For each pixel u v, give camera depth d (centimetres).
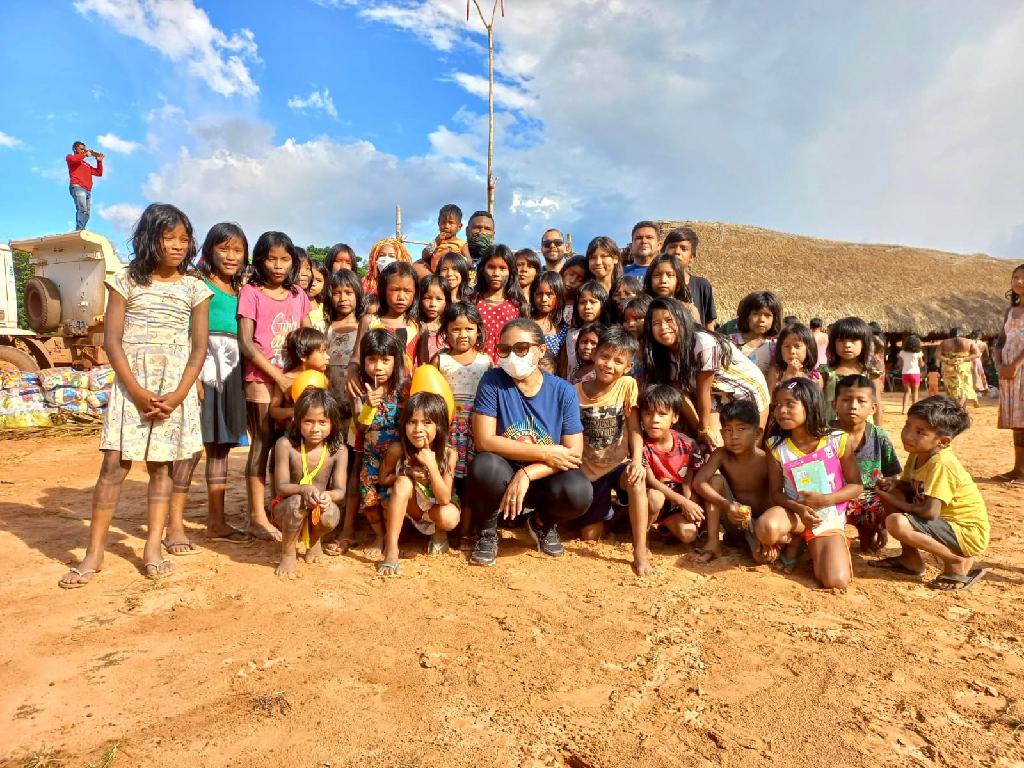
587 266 658
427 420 432
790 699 271
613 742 240
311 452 445
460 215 864
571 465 453
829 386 567
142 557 446
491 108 1819
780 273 2286
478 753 232
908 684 284
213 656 303
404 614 354
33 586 390
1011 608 374
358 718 253
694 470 498
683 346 497
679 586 406
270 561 445
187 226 426
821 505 416
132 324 417
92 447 934
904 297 2284
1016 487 700
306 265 704
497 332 587
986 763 231
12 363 1155
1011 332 727
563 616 354
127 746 234
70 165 1288
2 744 236
